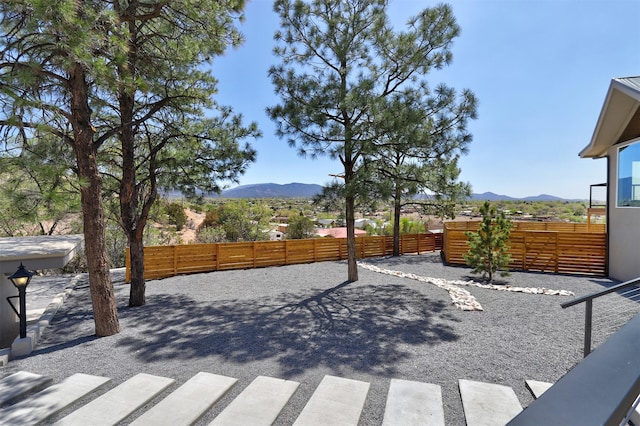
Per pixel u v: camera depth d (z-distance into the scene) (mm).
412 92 8523
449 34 8500
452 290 8453
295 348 5027
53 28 3943
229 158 8391
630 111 8523
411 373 4133
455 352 4777
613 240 9750
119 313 7148
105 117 8070
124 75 5168
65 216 9391
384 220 22922
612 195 9789
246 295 8688
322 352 4855
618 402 733
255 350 4957
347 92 8117
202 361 4559
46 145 5141
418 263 13500
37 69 4270
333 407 3350
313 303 7754
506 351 4785
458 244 12992
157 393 3680
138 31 6762
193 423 3162
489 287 8828
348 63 9188
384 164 8695
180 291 9258
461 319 6332
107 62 5039
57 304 7719
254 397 3562
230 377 4043
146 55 6586
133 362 4535
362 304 7555
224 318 6680
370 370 4238
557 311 6688
